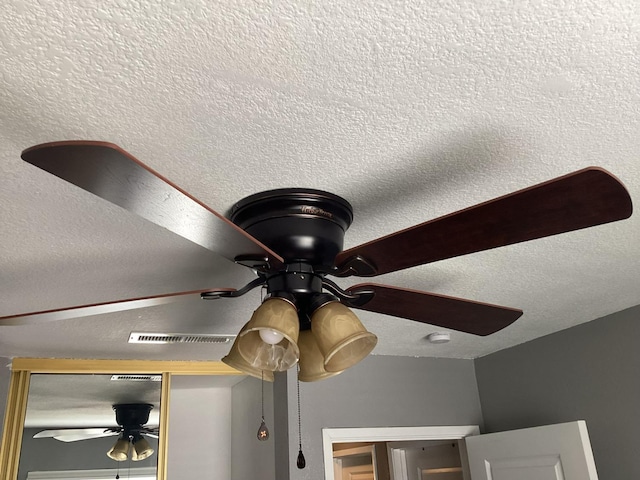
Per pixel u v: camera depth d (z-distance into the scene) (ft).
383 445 12.66
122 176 2.52
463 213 3.08
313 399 9.09
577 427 7.57
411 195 4.28
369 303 4.32
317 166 3.84
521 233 3.30
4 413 8.46
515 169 4.01
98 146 2.26
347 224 4.44
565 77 3.10
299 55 2.84
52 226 4.50
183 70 2.90
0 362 8.59
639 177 4.21
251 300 6.38
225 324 7.34
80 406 9.04
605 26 2.76
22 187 3.92
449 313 4.54
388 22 2.66
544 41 2.84
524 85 3.16
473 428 10.00
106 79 2.94
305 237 4.01
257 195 4.12
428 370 10.13
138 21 2.59
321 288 4.00
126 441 9.12
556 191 2.82
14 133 3.34
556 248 5.44
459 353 10.05
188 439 11.53
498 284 6.45
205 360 9.77
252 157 3.71
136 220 4.45
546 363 8.98
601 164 4.00
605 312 7.89
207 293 3.97
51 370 8.97
